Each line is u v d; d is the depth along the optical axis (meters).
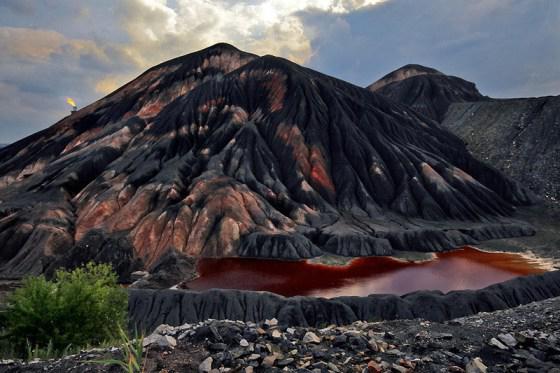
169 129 84.88
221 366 6.73
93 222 61.00
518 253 54.94
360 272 47.69
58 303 11.22
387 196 73.06
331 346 7.89
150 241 55.12
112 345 9.19
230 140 82.38
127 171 74.25
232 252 54.78
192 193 63.56
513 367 7.19
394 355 7.55
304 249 54.38
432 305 28.50
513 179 83.88
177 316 28.75
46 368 6.92
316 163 76.38
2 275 48.72
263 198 66.12
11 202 68.19
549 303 14.14
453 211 69.06
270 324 9.04
